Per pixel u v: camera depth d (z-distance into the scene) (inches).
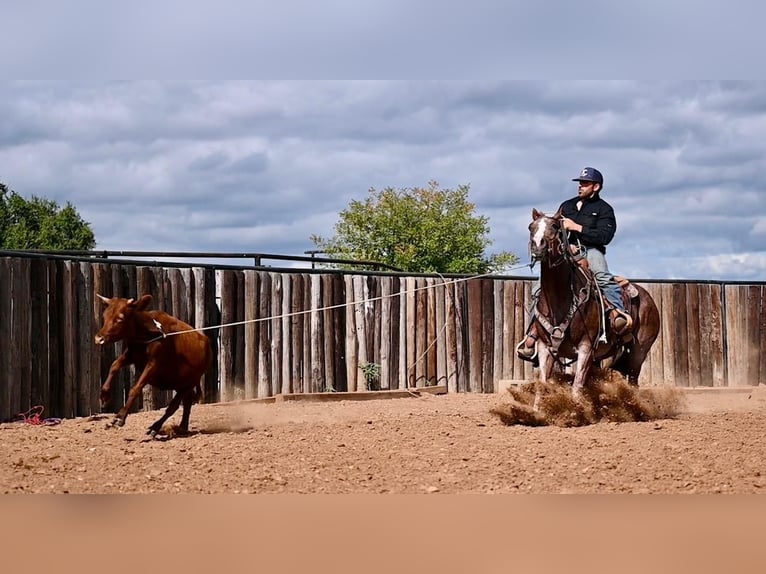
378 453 412.5
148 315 469.7
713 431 466.3
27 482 354.0
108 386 469.4
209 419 559.8
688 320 839.1
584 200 549.0
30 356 556.7
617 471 369.7
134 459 400.5
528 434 463.8
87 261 587.5
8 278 546.9
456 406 645.3
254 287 679.1
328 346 718.5
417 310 763.4
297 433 477.1
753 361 858.8
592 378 531.5
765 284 868.0
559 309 506.0
